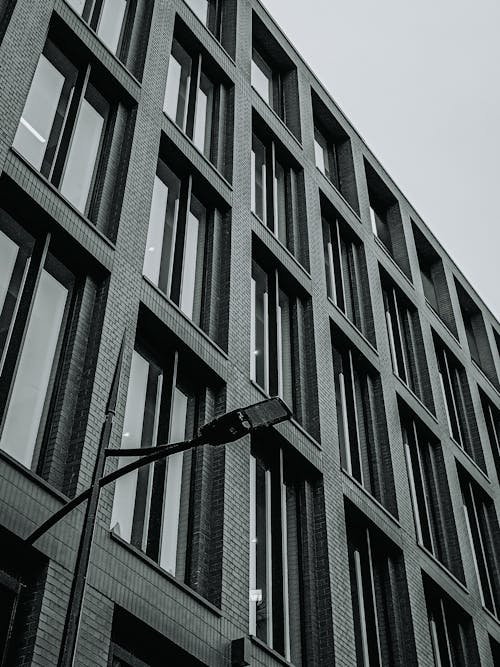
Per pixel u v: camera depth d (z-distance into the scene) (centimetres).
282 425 1756
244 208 2017
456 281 3594
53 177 1530
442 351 3119
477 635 2225
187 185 1881
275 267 2080
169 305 1570
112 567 1159
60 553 1088
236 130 2181
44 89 1608
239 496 1498
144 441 1421
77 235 1413
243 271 1873
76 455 1216
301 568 1661
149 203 1650
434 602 2175
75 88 1684
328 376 2042
